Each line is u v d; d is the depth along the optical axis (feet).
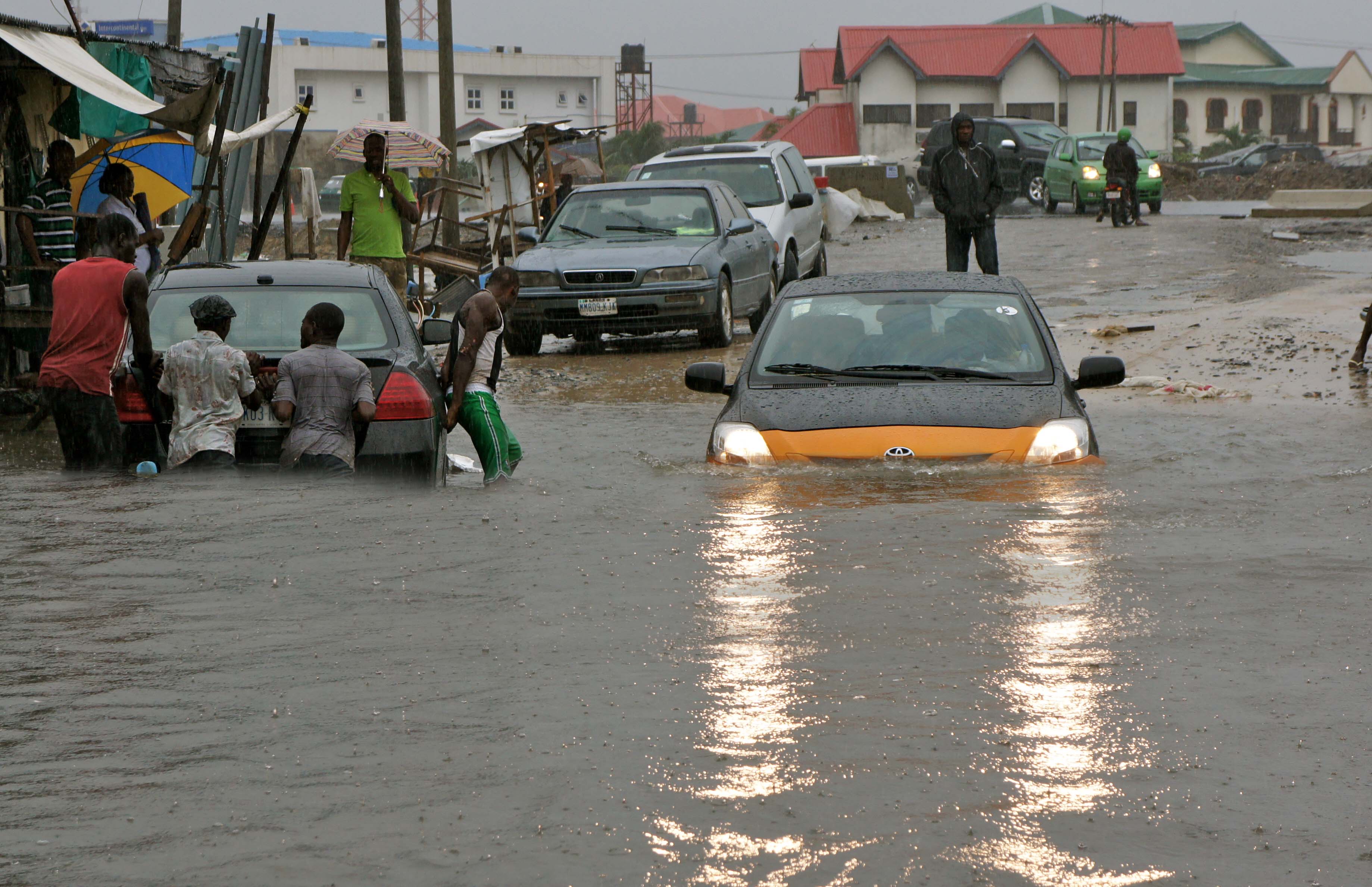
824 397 45.50
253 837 18.01
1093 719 22.07
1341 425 58.23
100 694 23.63
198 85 103.60
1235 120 584.81
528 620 27.81
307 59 524.52
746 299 102.27
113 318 48.75
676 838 17.89
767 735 21.47
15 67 80.38
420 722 22.16
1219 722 21.89
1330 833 17.99
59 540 35.04
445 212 149.07
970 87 468.34
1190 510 37.70
